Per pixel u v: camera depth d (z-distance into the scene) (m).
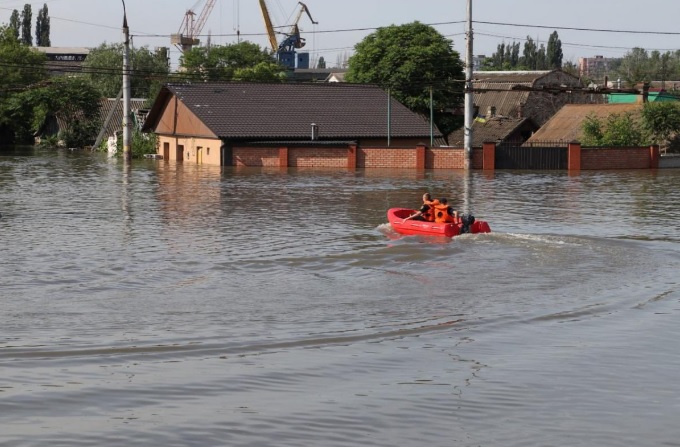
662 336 15.23
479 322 16.23
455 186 47.84
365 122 69.19
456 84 81.31
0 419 10.74
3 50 105.38
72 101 93.75
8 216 32.06
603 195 42.88
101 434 10.30
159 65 120.75
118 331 15.36
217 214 33.41
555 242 26.19
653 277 20.94
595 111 73.69
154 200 38.62
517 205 37.88
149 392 11.91
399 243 25.84
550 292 19.12
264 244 25.69
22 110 94.50
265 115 67.81
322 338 14.98
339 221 31.33
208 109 67.44
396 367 13.24
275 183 48.94
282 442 10.16
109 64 118.12
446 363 13.46
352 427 10.66
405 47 80.31
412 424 10.78
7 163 65.31
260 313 16.94
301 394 11.89
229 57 118.38
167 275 20.78
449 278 20.70
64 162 67.12
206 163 66.69
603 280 20.52
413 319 16.50
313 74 160.88
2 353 13.77
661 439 10.39
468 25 61.22
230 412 11.13
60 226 29.38
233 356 13.81
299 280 20.38
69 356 13.67
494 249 24.88
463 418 11.00
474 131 83.00
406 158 63.94
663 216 33.75
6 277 20.27
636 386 12.34
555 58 176.00
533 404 11.55
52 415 10.93
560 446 10.16
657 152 64.75
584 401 11.68
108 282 19.86
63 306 17.34
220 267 21.92
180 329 15.55
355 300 18.20
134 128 86.56
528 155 63.25
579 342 14.77
